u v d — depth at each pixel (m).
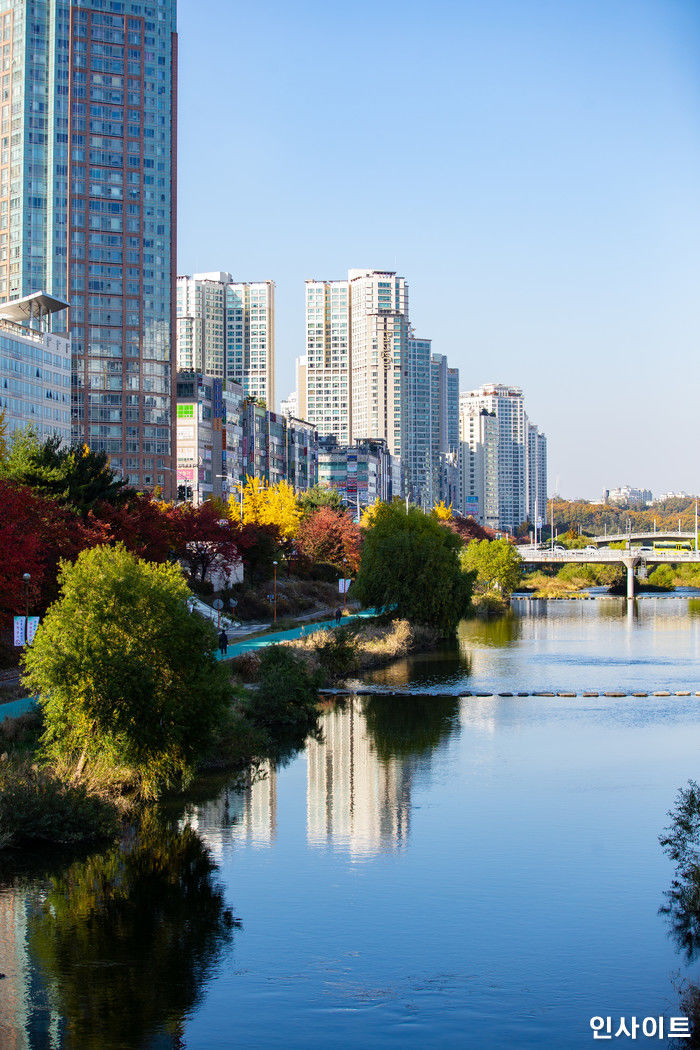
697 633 146.38
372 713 78.19
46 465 93.44
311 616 134.38
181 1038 30.56
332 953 36.12
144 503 101.00
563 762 62.50
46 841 45.16
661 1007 32.69
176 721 49.50
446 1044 30.39
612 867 44.28
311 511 189.88
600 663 109.00
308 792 55.38
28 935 37.16
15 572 68.75
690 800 43.28
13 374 159.12
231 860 44.69
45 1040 30.31
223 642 82.81
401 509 135.50
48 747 49.00
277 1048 30.12
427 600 122.38
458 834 48.59
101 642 48.50
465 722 74.94
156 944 36.56
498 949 36.62
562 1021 31.81
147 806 51.50
